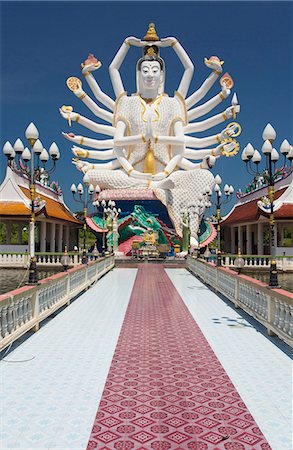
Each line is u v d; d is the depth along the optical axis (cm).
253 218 3494
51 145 1725
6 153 2573
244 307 1245
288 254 3291
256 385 680
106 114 4872
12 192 3366
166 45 4819
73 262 3372
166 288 1938
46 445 493
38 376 720
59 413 575
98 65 4772
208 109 4794
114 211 4350
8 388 665
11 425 542
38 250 4134
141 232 4481
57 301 1278
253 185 4328
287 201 3303
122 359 818
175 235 4516
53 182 4497
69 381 695
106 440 502
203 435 513
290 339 839
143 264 3588
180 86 4847
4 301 784
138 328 1088
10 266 3212
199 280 2303
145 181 4578
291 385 682
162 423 544
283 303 895
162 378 709
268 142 1251
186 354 853
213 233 4625
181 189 4566
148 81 4747
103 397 627
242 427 534
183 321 1177
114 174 4631
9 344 842
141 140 4566
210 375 726
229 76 4678
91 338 981
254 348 898
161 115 4769
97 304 1466
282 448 485
